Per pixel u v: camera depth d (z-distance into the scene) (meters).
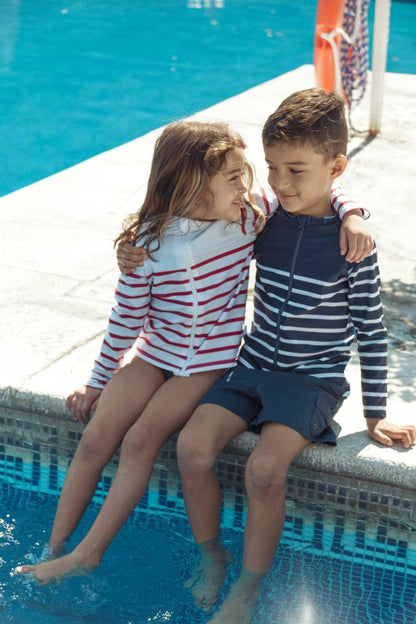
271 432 2.70
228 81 9.25
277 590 2.78
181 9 12.30
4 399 3.28
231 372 2.88
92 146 7.53
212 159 2.69
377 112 6.57
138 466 2.76
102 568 2.81
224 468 3.04
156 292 2.85
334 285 2.75
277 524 2.65
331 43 6.09
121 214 5.08
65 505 2.84
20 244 4.63
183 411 2.82
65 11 12.07
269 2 12.82
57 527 2.84
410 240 4.80
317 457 2.87
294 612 2.69
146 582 2.76
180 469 2.71
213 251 2.79
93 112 8.33
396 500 2.88
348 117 6.63
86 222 4.96
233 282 2.88
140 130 7.87
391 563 2.95
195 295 2.80
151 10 12.21
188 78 9.32
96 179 5.67
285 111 2.65
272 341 2.84
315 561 2.95
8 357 3.48
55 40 10.66
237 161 2.74
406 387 3.33
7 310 3.88
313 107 2.64
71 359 3.48
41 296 4.03
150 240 2.76
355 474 2.85
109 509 2.72
